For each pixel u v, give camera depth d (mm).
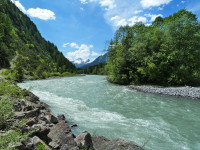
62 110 9312
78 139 4277
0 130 3598
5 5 138750
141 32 33375
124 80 27125
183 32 22578
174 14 34969
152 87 19969
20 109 6250
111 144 4562
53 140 4105
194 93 14969
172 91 16641
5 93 7602
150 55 25359
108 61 33531
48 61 109500
